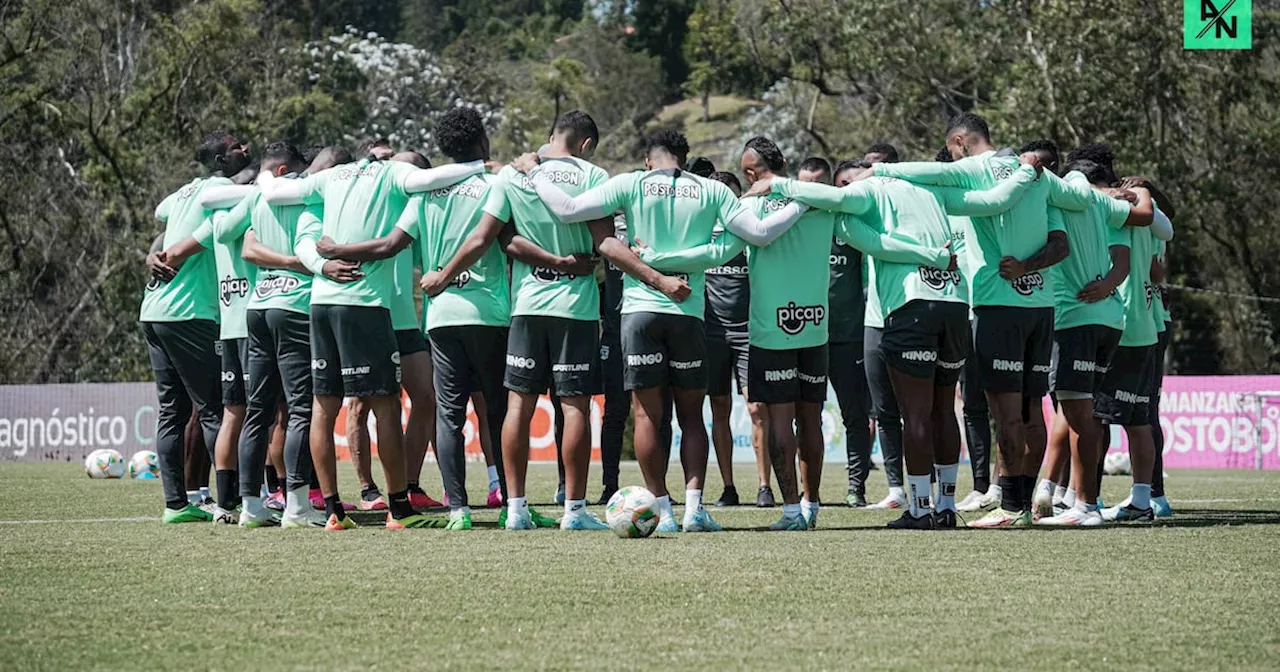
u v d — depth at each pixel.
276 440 35.78
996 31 129.38
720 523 30.95
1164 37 118.75
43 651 15.45
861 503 38.50
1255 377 73.44
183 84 147.38
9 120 138.12
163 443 31.72
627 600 18.50
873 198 28.22
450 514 29.14
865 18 129.12
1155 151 119.06
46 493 44.28
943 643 15.70
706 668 14.49
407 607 18.06
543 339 27.88
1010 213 28.50
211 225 30.80
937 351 28.28
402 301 34.69
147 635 16.31
